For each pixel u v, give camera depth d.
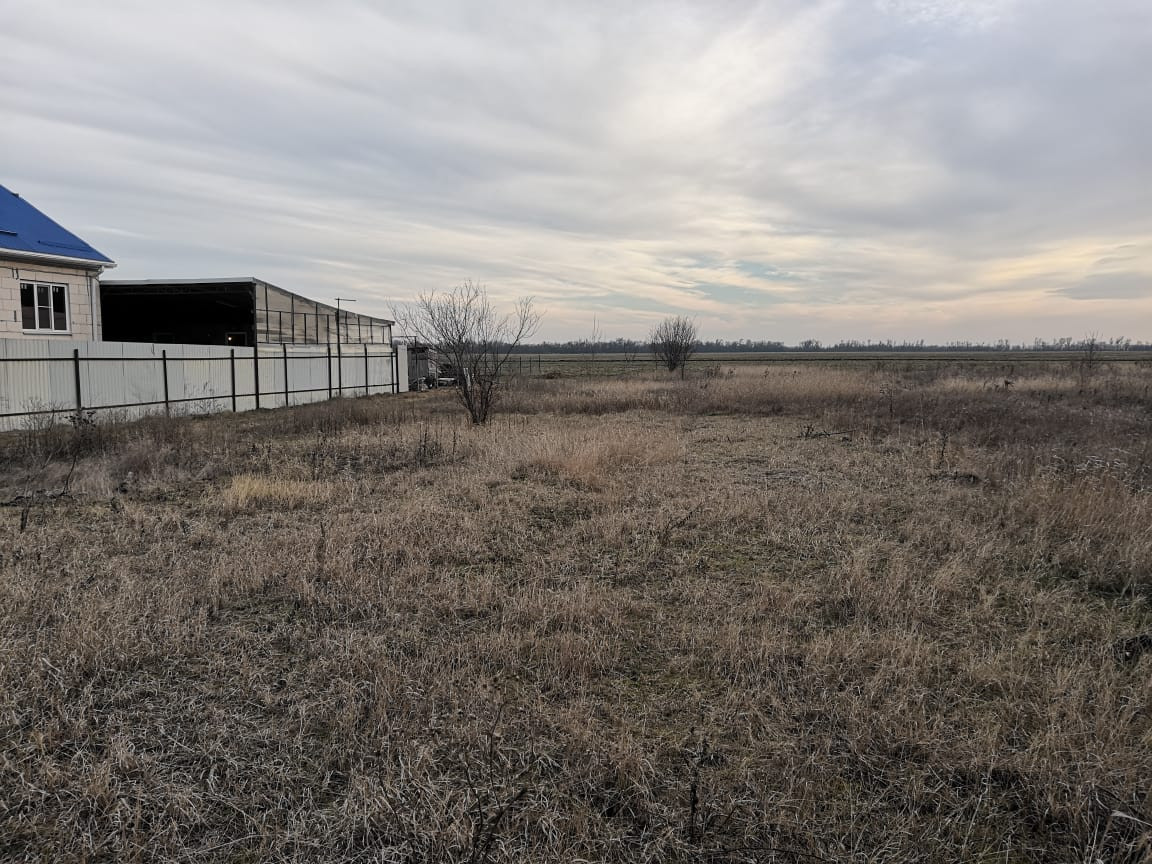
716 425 15.45
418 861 2.37
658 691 3.53
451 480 8.87
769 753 2.96
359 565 5.41
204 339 30.61
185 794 2.67
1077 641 4.09
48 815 2.59
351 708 3.21
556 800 2.65
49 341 15.40
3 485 8.96
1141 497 6.95
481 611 4.55
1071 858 2.40
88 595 4.67
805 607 4.58
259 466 10.08
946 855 2.39
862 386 23.12
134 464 9.93
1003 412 15.33
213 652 3.94
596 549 5.95
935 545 5.84
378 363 29.77
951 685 3.51
